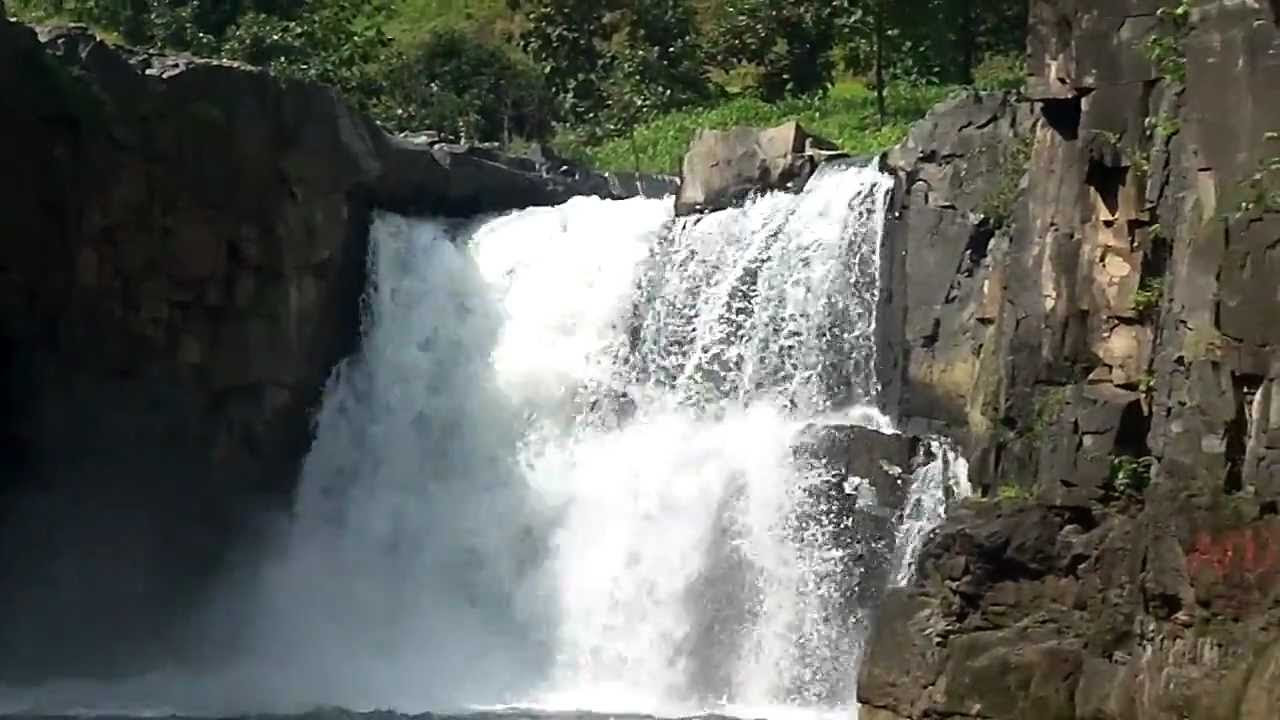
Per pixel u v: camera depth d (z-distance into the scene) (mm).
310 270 34188
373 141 35656
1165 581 21875
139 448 32188
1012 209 28250
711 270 34469
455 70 53562
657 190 42000
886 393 31344
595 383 35031
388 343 35625
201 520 32938
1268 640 20484
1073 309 25500
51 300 31516
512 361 35781
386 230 35969
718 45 54438
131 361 32094
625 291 35469
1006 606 24141
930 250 30641
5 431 31969
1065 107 26000
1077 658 23172
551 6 56188
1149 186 24344
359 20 58719
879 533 29562
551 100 54031
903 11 47281
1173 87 24156
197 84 32438
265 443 33688
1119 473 23906
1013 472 25891
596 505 33469
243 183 33031
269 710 29812
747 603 30922
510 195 38938
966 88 41781
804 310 32969
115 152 31594
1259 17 22094
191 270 32469
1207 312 22359
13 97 30594
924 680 24312
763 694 30359
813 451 30531
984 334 29266
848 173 33062
